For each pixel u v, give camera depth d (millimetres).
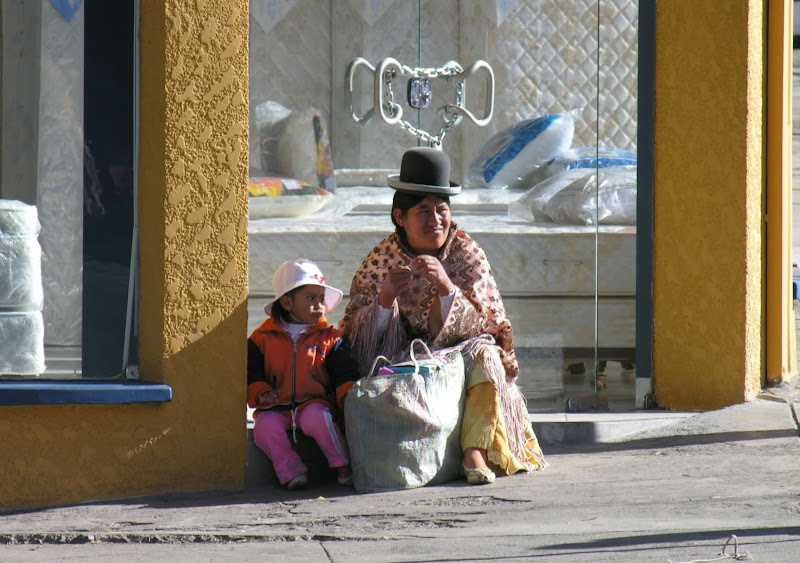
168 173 15859
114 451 15914
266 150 22031
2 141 16734
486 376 17031
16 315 16328
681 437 19422
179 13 15766
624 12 22156
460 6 22406
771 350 22672
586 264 22328
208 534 13930
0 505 15531
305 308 17156
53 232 16516
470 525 14070
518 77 22391
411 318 17859
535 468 17438
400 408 16375
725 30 21016
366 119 22391
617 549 12477
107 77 16328
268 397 16969
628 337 22344
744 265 21234
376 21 22250
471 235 22469
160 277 15961
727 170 21172
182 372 16141
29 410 15570
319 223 22328
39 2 16547
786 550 12188
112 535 13977
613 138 22359
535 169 22406
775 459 17406
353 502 15734
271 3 21906
